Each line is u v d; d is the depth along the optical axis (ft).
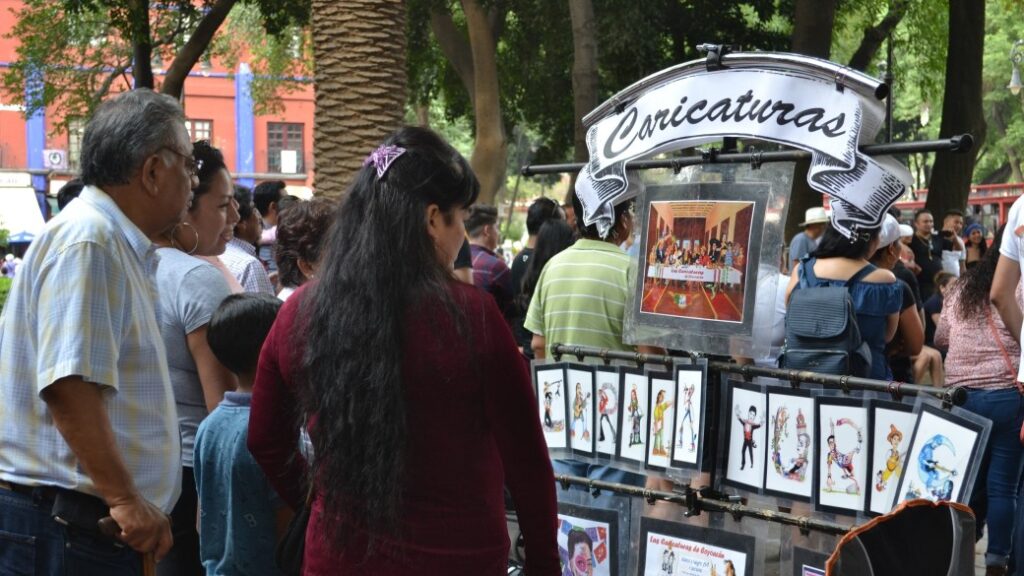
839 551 9.07
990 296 15.35
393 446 7.18
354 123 26.40
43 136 149.28
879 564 9.04
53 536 8.96
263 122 154.71
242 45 105.19
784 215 11.96
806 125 11.43
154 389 9.39
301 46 93.71
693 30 62.03
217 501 10.39
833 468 11.41
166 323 11.92
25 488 9.00
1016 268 14.19
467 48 62.13
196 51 55.88
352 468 7.24
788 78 11.63
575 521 13.99
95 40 83.92
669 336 12.98
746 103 11.96
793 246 31.83
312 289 7.75
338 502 7.36
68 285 8.70
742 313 12.21
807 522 11.52
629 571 13.58
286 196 23.91
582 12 42.47
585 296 15.42
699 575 12.67
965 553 9.17
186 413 12.09
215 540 10.43
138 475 9.20
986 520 18.28
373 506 7.22
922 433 10.64
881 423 11.10
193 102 152.25
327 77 26.50
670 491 13.15
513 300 24.22
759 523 12.27
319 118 26.73
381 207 7.53
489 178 48.44
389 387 7.18
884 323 14.30
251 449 8.45
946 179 54.44
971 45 53.67
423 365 7.30
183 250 12.89
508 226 145.07
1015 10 78.28
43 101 78.74
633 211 15.94
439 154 7.77
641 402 13.34
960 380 17.01
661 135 12.76
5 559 9.00
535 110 70.54
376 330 7.24
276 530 10.25
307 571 7.67
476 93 48.55
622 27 57.77
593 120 13.75
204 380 11.88
